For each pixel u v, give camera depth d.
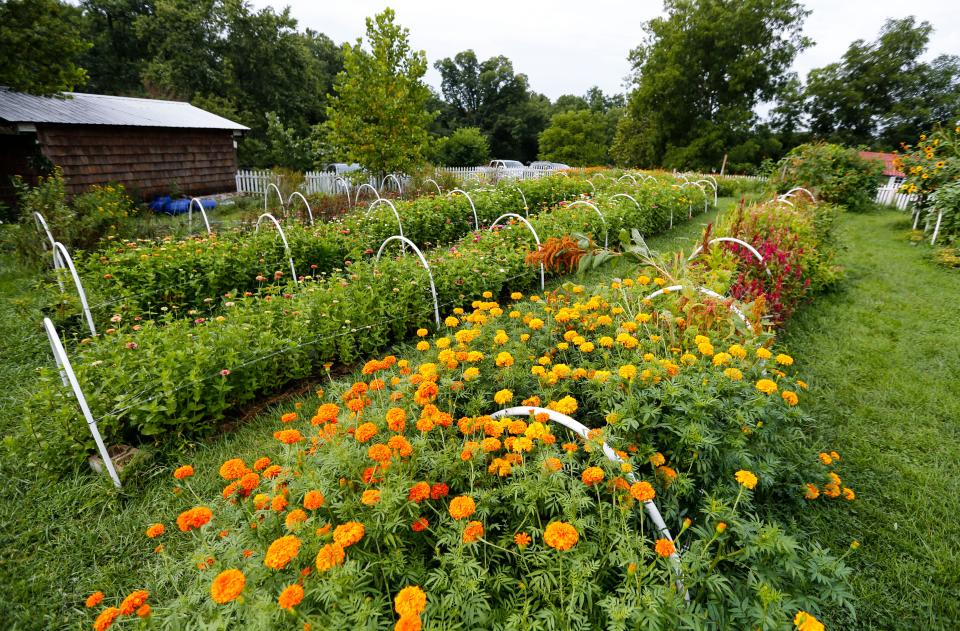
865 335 4.75
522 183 11.14
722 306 2.94
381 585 1.54
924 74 37.44
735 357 2.43
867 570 2.21
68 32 9.73
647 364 2.22
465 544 1.48
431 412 1.88
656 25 35.56
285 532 1.67
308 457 1.94
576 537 1.34
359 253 5.88
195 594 1.48
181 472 1.82
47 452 2.85
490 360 2.65
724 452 2.05
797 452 2.56
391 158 12.70
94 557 2.34
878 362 4.17
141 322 4.77
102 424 2.88
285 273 6.17
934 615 2.00
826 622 1.95
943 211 8.09
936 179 8.74
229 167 15.71
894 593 2.10
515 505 1.70
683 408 1.97
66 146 11.18
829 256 6.30
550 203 11.23
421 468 1.87
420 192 13.30
